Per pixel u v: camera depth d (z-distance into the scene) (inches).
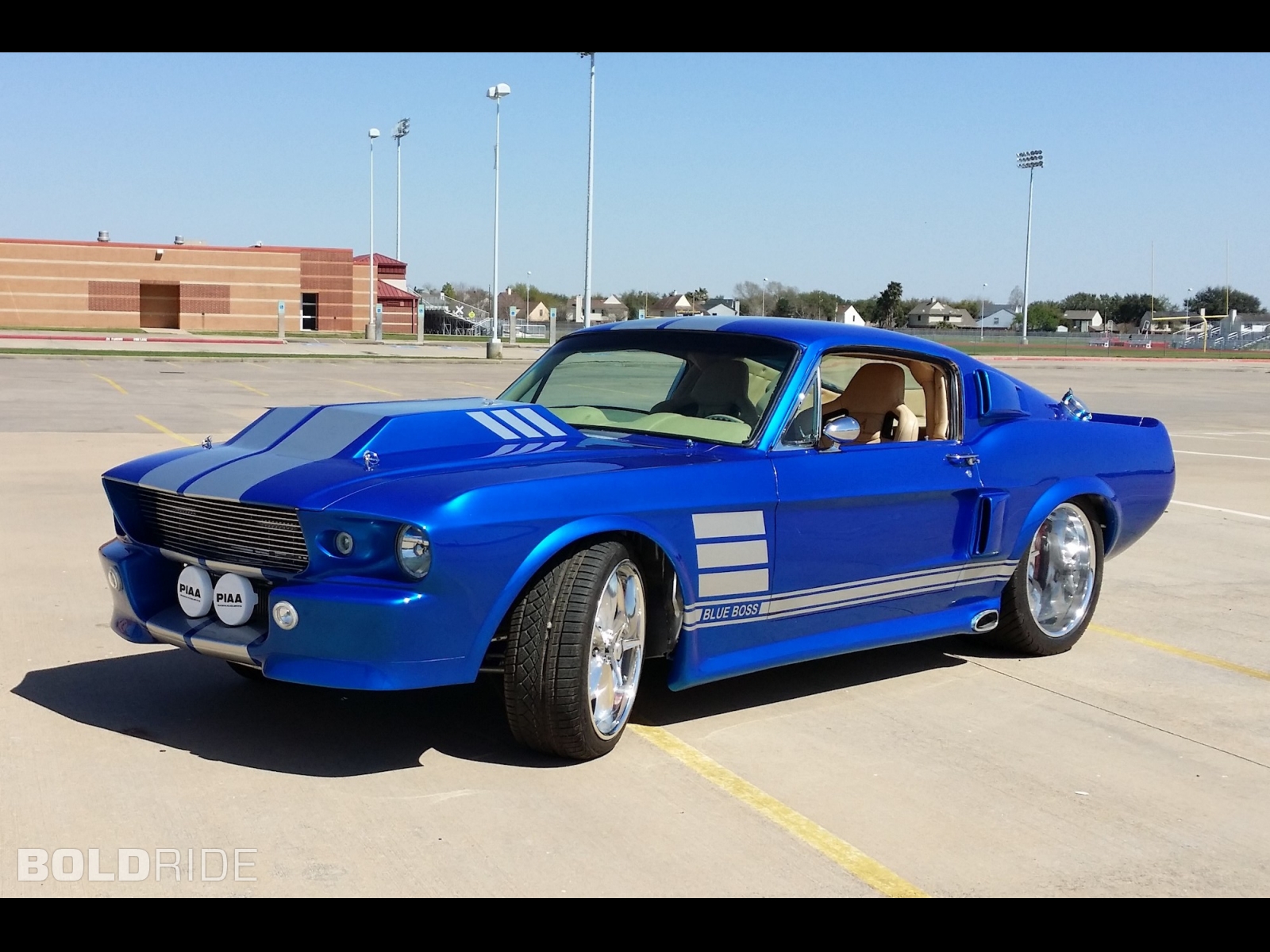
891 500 200.7
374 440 169.2
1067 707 205.3
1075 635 241.3
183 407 711.7
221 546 164.7
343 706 186.4
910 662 231.1
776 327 206.4
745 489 179.8
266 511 156.7
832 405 222.5
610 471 167.2
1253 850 149.5
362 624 148.5
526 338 2925.7
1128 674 227.3
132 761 160.2
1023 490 224.8
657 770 165.5
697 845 142.5
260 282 2372.0
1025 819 155.9
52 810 143.9
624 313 4571.9
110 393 810.8
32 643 214.8
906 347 215.5
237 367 1221.1
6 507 351.3
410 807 149.0
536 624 157.9
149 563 173.5
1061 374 1535.4
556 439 185.5
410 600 148.5
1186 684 221.8
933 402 221.9
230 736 171.2
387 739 172.7
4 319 2206.0
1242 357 2613.2
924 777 168.9
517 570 155.2
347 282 2561.5
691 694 202.8
